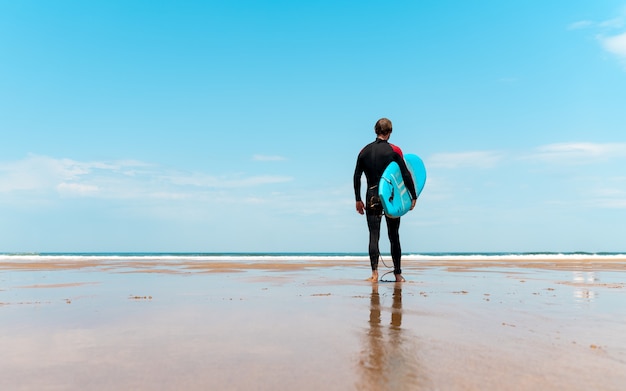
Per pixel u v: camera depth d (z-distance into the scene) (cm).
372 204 544
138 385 154
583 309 315
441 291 429
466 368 173
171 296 397
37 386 154
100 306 336
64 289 465
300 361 183
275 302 351
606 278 617
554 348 204
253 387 152
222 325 258
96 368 174
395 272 557
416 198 574
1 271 801
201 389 150
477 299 367
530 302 350
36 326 259
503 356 190
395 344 211
